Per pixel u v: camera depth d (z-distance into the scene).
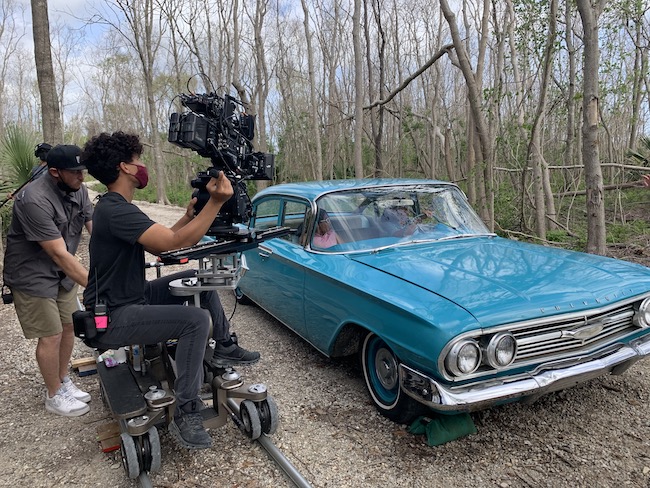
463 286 3.03
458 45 7.96
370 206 4.29
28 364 4.37
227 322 3.23
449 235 4.27
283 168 22.61
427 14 21.38
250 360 3.21
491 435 3.11
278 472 2.82
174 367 2.94
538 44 10.12
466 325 2.61
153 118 22.91
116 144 2.51
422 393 2.72
